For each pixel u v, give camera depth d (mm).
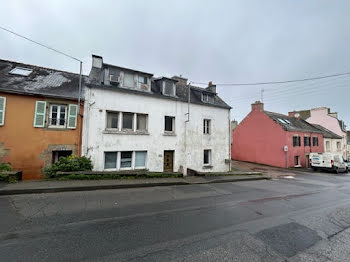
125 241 3812
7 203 5676
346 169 21953
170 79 14031
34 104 9867
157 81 14695
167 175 11203
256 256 3467
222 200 7230
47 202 5941
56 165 9172
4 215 4812
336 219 5672
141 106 12680
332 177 17062
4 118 9219
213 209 6070
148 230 4348
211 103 16359
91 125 10930
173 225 4680
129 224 4637
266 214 5832
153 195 7441
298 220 5438
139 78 13023
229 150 17406
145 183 8969
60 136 10297
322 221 5449
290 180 14070
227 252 3555
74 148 10578
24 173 9508
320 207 6922
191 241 3916
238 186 10359
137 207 5930
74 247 3518
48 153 10016
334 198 8586
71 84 11766
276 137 23766
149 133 12867
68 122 10469
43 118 9969
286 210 6348
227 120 17516
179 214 5473
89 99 10953
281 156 23078
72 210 5391
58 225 4414
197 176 12453
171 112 14008
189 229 4488
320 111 33312
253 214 5770
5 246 3449
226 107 17250
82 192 7281
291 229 4770
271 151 24188
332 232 4703
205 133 16203
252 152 26547
